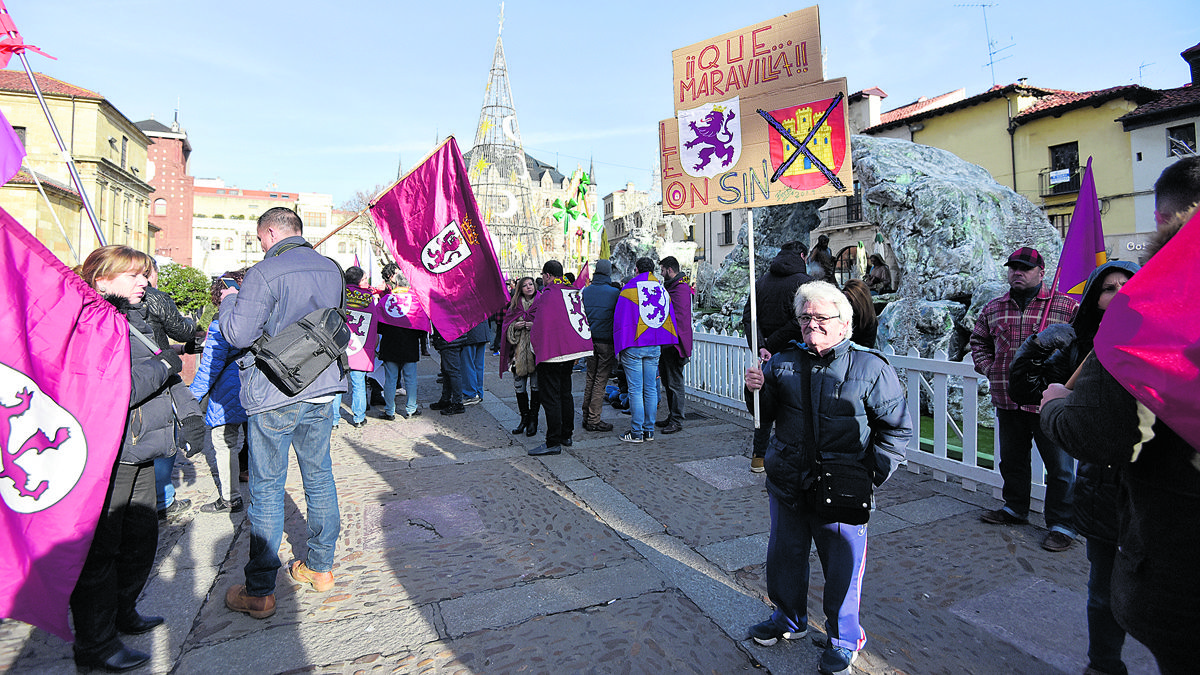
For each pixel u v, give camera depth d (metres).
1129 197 20.81
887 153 9.96
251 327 2.79
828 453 2.32
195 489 4.76
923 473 4.90
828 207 25.86
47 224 27.73
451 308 5.14
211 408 4.14
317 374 2.85
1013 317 3.80
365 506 4.30
